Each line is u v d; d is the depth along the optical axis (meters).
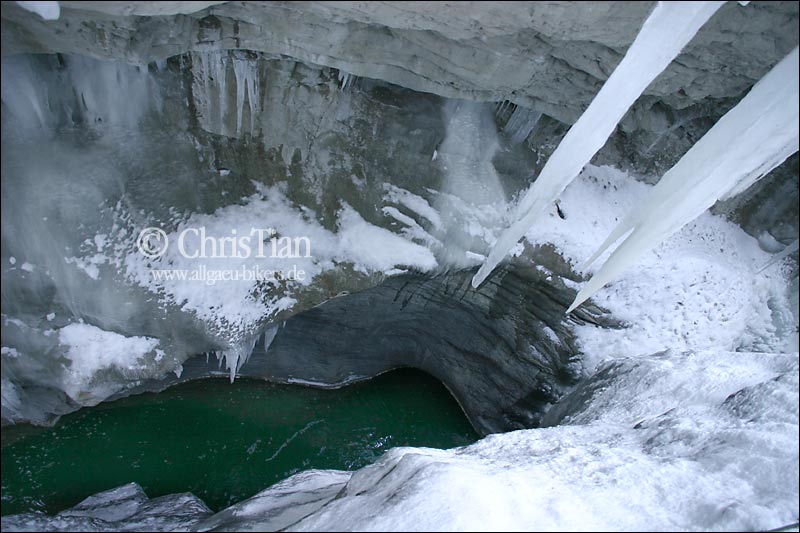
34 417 6.27
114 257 6.17
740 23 5.09
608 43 5.00
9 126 5.34
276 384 8.28
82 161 5.83
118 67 5.72
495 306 7.88
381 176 7.07
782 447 4.64
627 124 7.45
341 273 7.07
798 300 8.48
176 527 5.32
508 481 4.63
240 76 6.04
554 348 7.74
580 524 4.16
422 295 7.72
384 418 8.62
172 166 6.43
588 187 8.01
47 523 5.13
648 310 7.66
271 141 6.70
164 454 7.23
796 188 8.52
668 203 5.86
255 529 4.78
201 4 4.31
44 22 4.58
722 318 7.84
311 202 7.07
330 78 6.30
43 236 5.59
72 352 6.05
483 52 5.30
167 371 6.80
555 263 7.52
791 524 4.07
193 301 6.65
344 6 4.61
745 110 5.41
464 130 7.12
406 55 5.48
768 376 5.80
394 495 4.45
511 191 7.45
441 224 7.23
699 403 5.84
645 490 4.52
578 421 6.45
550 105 6.41
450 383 8.84
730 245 8.45
